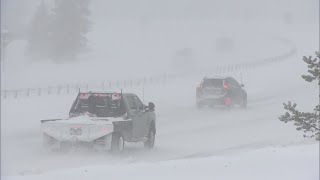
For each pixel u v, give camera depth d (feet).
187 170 124.47
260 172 119.75
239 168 126.31
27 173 128.77
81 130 167.53
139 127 186.80
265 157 144.77
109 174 119.44
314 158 138.31
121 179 112.88
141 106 195.72
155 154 182.29
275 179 110.93
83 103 186.60
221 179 112.47
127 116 180.75
